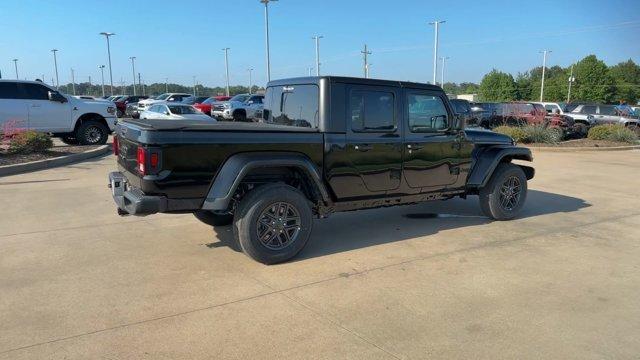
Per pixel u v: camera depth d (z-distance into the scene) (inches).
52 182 373.7
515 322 155.5
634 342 144.4
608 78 3841.0
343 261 209.0
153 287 177.3
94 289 174.6
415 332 147.8
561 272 201.0
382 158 228.8
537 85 4325.8
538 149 703.1
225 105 1070.4
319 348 137.7
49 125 573.9
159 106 887.7
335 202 222.1
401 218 287.4
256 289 177.3
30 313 155.3
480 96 4446.4
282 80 237.9
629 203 343.0
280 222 202.2
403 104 233.9
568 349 139.8
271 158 195.2
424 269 201.2
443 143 252.1
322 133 209.8
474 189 283.4
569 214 305.7
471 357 134.6
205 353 134.0
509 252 225.9
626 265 210.8
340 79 214.1
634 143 792.9
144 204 177.3
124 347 136.0
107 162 487.5
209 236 239.8
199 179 185.3
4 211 282.5
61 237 234.8
